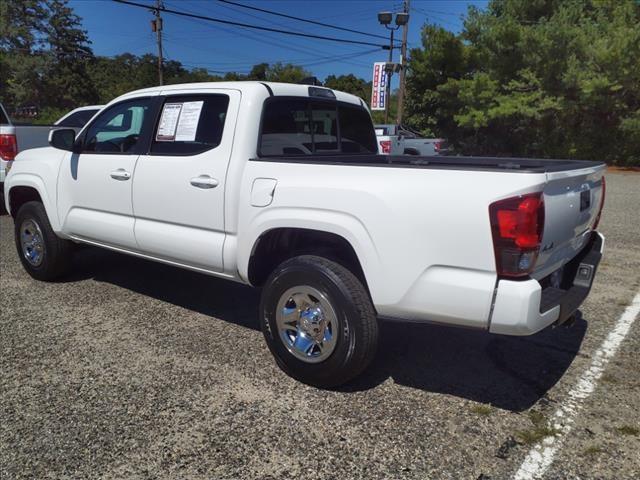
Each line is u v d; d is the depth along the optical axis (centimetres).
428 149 1870
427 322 295
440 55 2466
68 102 5225
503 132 2284
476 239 268
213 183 367
